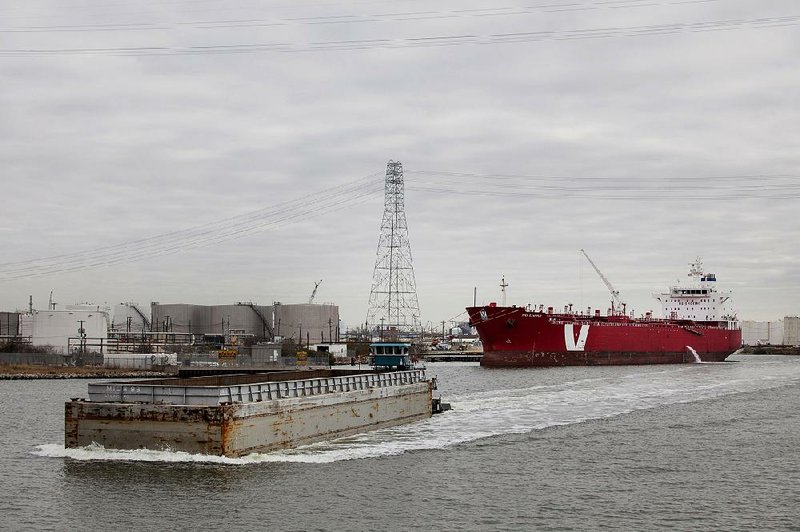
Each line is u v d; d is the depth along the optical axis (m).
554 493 43.28
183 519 37.22
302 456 49.97
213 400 47.16
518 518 38.38
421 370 76.12
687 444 59.19
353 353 185.00
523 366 168.88
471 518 38.22
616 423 70.19
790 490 44.53
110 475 43.78
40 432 62.28
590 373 146.00
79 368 138.12
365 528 36.41
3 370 134.25
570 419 72.75
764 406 85.69
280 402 51.00
